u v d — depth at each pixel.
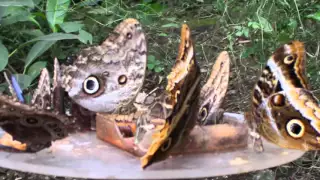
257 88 0.46
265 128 0.45
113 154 0.43
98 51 0.48
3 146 0.44
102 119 0.46
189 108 0.40
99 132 0.47
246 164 0.40
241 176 0.82
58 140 0.46
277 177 0.84
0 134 0.49
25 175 0.82
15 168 0.40
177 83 0.39
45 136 0.43
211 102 0.47
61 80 0.48
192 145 0.42
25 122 0.42
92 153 0.43
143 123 0.45
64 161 0.41
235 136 0.44
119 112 0.48
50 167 0.39
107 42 0.48
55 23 0.85
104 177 0.38
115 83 0.48
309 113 0.44
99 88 0.48
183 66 0.39
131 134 0.47
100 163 0.40
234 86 0.88
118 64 0.48
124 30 0.48
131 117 0.47
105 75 0.48
